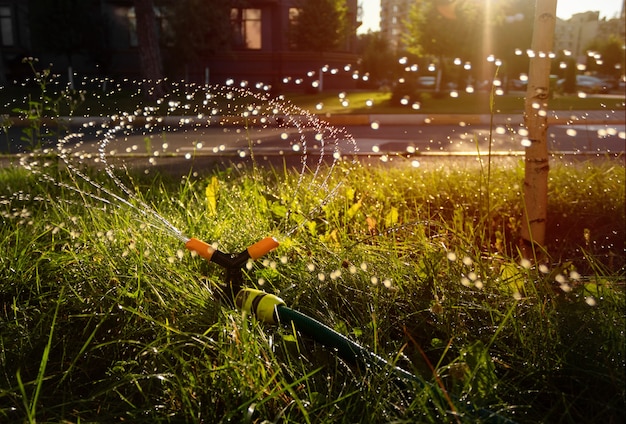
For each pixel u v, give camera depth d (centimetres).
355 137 1121
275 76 2728
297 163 736
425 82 3253
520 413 171
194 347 203
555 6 298
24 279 253
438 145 948
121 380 181
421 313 229
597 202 424
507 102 2041
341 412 167
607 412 167
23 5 2522
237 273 223
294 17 2717
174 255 268
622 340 181
